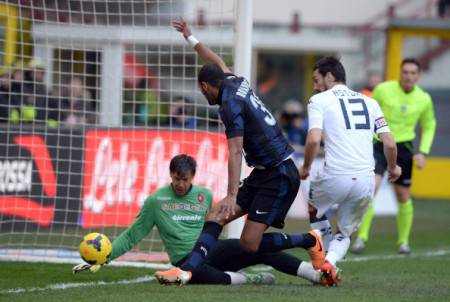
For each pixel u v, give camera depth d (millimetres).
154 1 33656
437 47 68812
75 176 36938
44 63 38750
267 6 74188
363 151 23312
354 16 74562
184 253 24078
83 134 36781
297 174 22453
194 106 35469
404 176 34844
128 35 34750
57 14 33281
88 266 23078
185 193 24250
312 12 74500
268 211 22156
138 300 19891
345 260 32156
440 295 21672
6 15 34125
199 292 21266
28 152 36812
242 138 21125
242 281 23531
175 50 39312
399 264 30938
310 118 23312
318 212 24000
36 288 23391
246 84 21953
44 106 39125
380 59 73688
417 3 72875
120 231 36062
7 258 29844
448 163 62719
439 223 46906
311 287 23000
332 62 24094
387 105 35125
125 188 36219
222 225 22531
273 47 73625
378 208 51906
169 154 35594
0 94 37250
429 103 35312
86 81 39031
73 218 36969
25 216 36562
